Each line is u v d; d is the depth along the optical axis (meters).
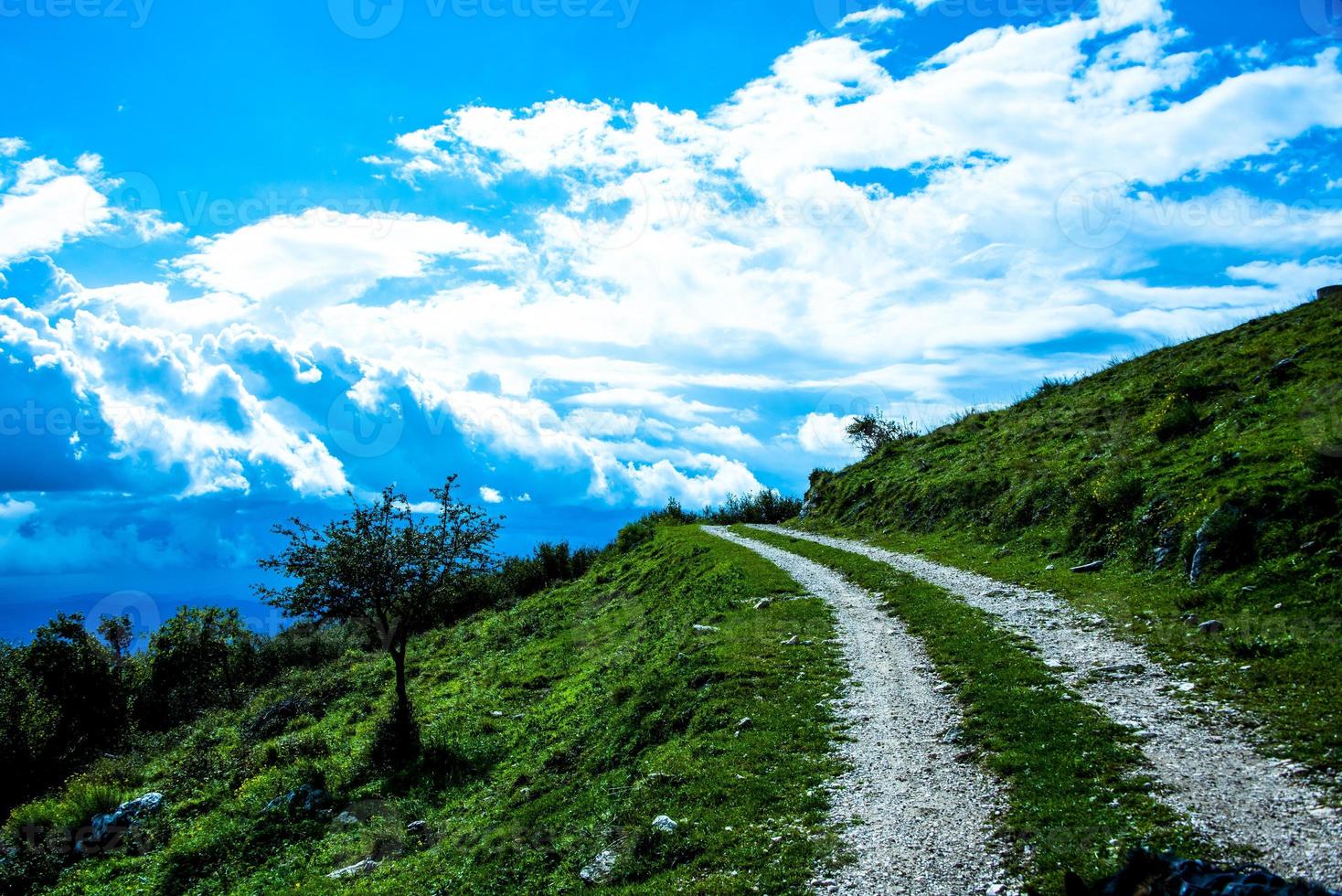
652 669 24.91
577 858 14.90
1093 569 25.08
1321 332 31.16
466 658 41.69
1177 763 12.91
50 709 41.25
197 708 52.72
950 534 35.50
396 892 16.48
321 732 34.09
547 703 28.25
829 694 19.20
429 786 23.98
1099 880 9.11
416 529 29.27
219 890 20.34
